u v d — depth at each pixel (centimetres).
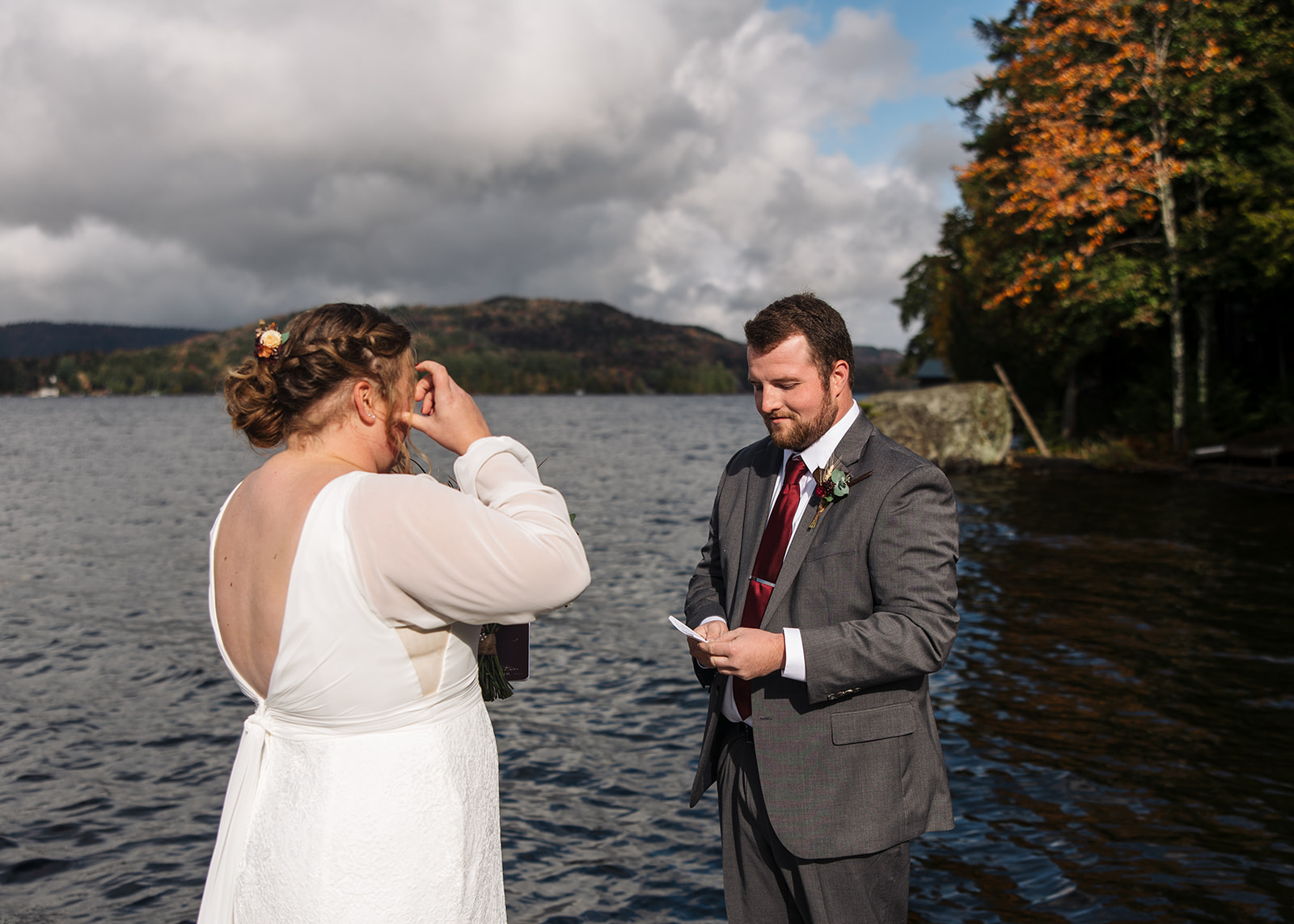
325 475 147
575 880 389
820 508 226
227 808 150
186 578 1111
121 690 676
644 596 977
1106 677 631
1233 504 1487
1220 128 1912
